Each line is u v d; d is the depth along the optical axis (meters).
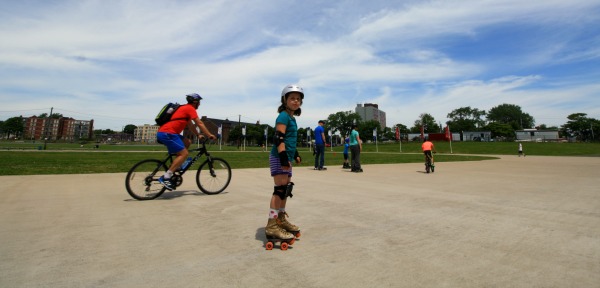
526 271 2.12
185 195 5.21
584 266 2.21
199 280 1.97
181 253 2.45
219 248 2.58
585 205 4.41
